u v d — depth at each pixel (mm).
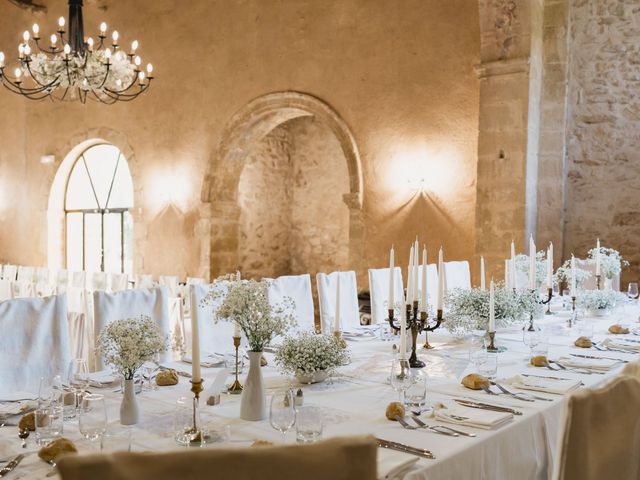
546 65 6988
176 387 2551
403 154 7711
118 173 11008
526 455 2105
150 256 10234
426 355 3225
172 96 9992
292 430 1953
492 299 3332
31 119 11961
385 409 2240
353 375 2760
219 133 9453
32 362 2984
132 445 1849
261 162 10617
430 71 7516
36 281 8766
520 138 6551
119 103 10648
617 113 6930
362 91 8086
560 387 2496
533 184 6844
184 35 9859
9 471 1644
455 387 2559
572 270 4258
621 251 6930
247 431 1988
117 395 2424
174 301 5551
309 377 2598
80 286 8023
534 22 6633
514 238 6594
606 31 6949
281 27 8828
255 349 2135
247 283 2271
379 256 7906
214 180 9469
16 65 12133
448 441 1887
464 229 7242
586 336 3539
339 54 8289
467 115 7238
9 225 12328
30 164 11969
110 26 10758
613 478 1626
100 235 11297
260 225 10625
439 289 2945
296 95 8609
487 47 6707
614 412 1636
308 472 1070
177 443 1842
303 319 4316
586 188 7066
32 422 1953
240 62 9242
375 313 4836
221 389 2359
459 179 7293
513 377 2631
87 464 994
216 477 1052
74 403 2113
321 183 10742
